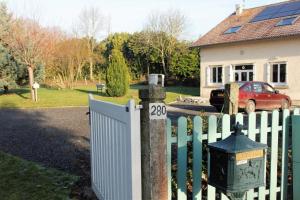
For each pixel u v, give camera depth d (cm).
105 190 380
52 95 2520
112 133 338
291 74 1955
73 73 3662
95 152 424
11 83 2508
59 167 581
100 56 4700
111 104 333
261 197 379
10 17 2478
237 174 266
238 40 2184
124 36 5350
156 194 278
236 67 2294
